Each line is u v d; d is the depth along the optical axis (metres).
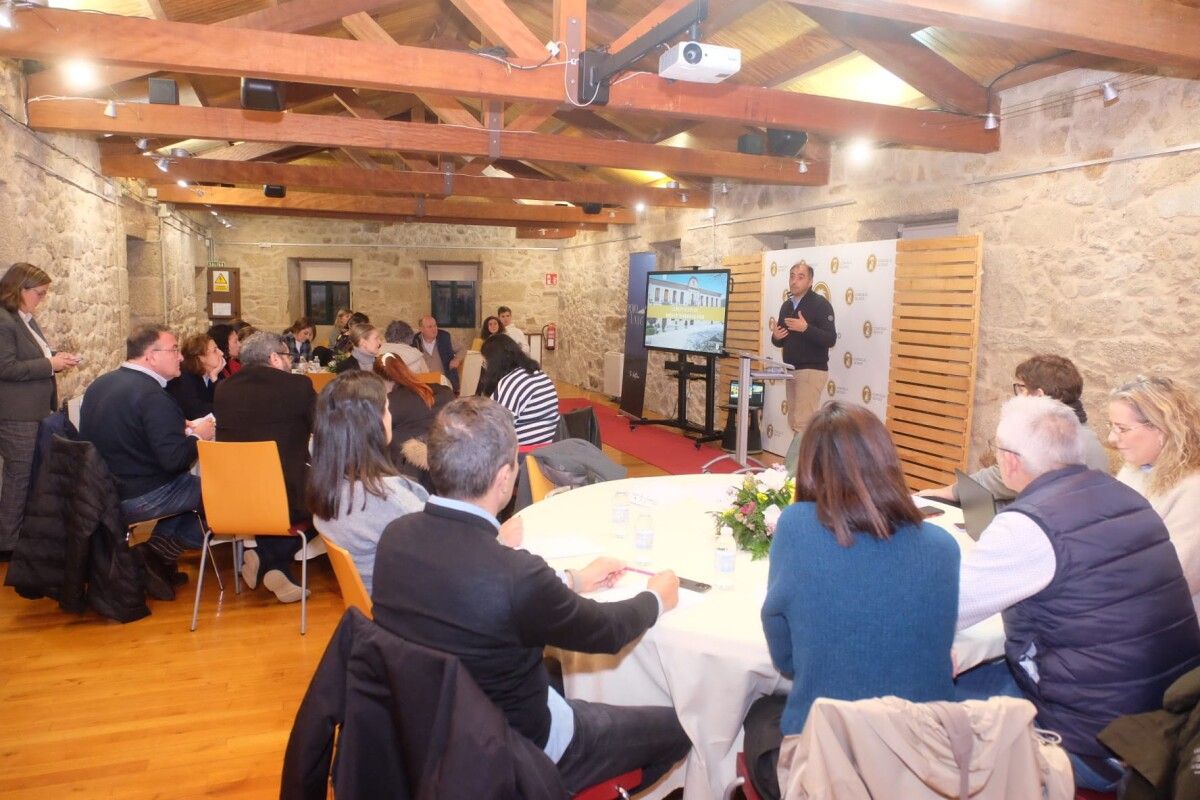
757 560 2.17
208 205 8.92
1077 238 4.24
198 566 4.14
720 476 3.20
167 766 2.38
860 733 1.17
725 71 2.86
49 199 4.95
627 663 1.83
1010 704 1.22
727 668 1.67
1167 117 3.76
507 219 9.76
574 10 3.68
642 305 8.77
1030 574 1.55
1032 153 4.50
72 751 2.44
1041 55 4.28
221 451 3.09
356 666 1.36
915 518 1.41
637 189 7.80
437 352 7.90
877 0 2.54
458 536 1.43
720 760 1.74
